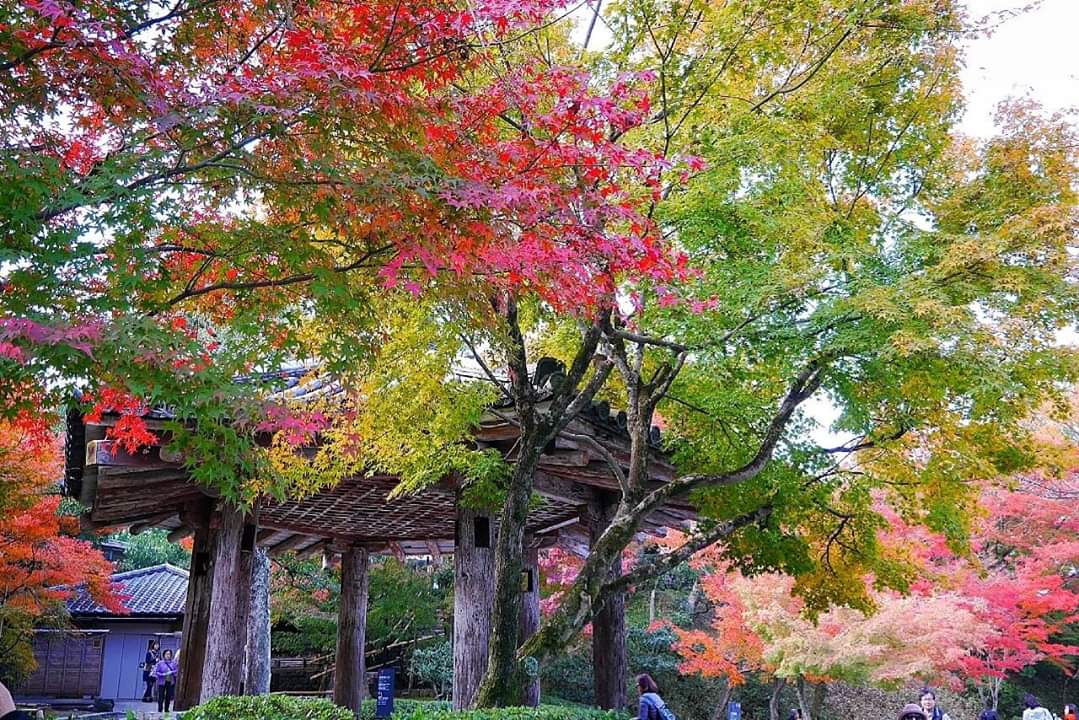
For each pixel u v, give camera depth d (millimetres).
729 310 5836
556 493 8102
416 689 21047
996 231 6305
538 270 4379
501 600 5832
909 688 20422
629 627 21016
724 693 19656
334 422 6059
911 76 7051
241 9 4062
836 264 6145
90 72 3650
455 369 6441
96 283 4031
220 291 4727
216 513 8391
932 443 8094
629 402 7445
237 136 3953
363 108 3945
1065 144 6938
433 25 3994
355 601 12531
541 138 4703
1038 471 15367
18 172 3188
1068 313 6012
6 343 2953
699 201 6121
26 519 11516
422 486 6930
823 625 14391
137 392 3227
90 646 21797
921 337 5402
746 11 6277
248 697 5602
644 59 6328
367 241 4457
